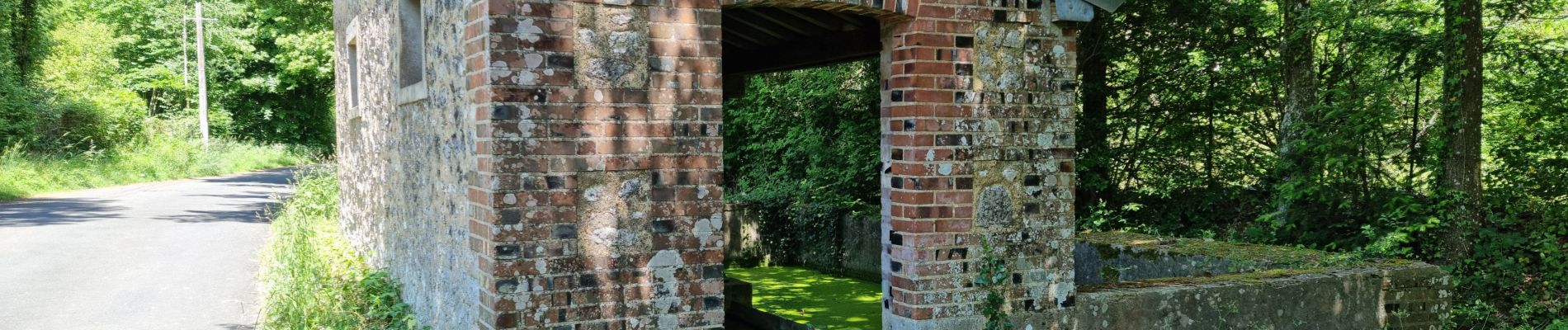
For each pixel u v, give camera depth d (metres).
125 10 35.12
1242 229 10.88
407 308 6.84
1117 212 11.62
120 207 15.59
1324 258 6.91
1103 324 5.54
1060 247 5.41
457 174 5.11
